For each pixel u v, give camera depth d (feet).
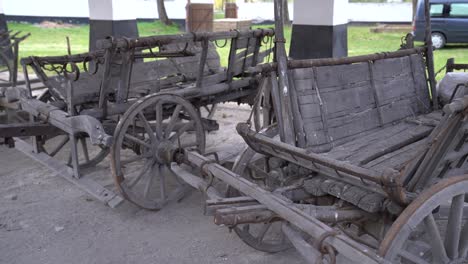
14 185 15.98
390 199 8.17
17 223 13.26
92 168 17.02
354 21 69.87
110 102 15.75
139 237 12.57
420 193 8.04
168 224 13.29
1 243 12.19
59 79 15.52
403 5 67.41
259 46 17.78
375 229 9.21
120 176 12.95
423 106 14.42
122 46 13.35
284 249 11.71
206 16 52.90
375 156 10.38
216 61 21.36
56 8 70.18
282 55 10.26
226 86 16.63
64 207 14.30
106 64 13.60
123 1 31.01
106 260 11.45
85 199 14.89
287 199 8.69
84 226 13.14
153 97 13.26
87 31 65.10
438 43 44.80
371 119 12.26
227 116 25.27
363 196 8.66
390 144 11.04
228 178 9.78
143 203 13.51
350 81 11.80
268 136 10.83
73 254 11.72
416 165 8.31
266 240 12.16
